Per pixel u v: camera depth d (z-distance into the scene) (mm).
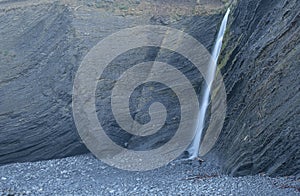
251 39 16125
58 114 20953
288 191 11148
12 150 20344
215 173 15367
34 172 18234
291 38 13078
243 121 15070
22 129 20703
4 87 22250
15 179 17016
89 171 17953
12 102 21391
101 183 15430
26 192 14469
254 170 13852
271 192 11266
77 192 14117
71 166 18969
